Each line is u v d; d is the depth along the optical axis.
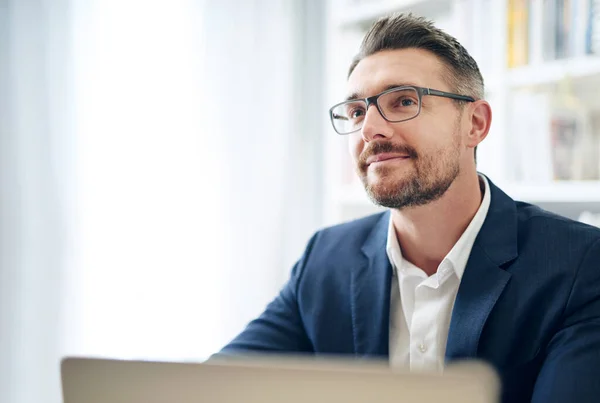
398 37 0.99
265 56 2.33
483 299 0.93
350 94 1.01
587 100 1.73
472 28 1.77
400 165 0.95
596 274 0.89
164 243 2.11
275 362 0.50
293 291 1.19
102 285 2.01
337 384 0.47
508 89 1.70
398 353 1.03
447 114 0.97
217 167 2.21
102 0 2.01
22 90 1.88
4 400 1.85
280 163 2.38
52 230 1.92
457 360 0.92
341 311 1.11
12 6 1.88
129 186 2.05
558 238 0.95
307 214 2.50
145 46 2.07
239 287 2.26
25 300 1.88
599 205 1.72
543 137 1.63
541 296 0.91
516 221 1.00
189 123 2.15
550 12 1.60
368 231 1.18
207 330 2.19
